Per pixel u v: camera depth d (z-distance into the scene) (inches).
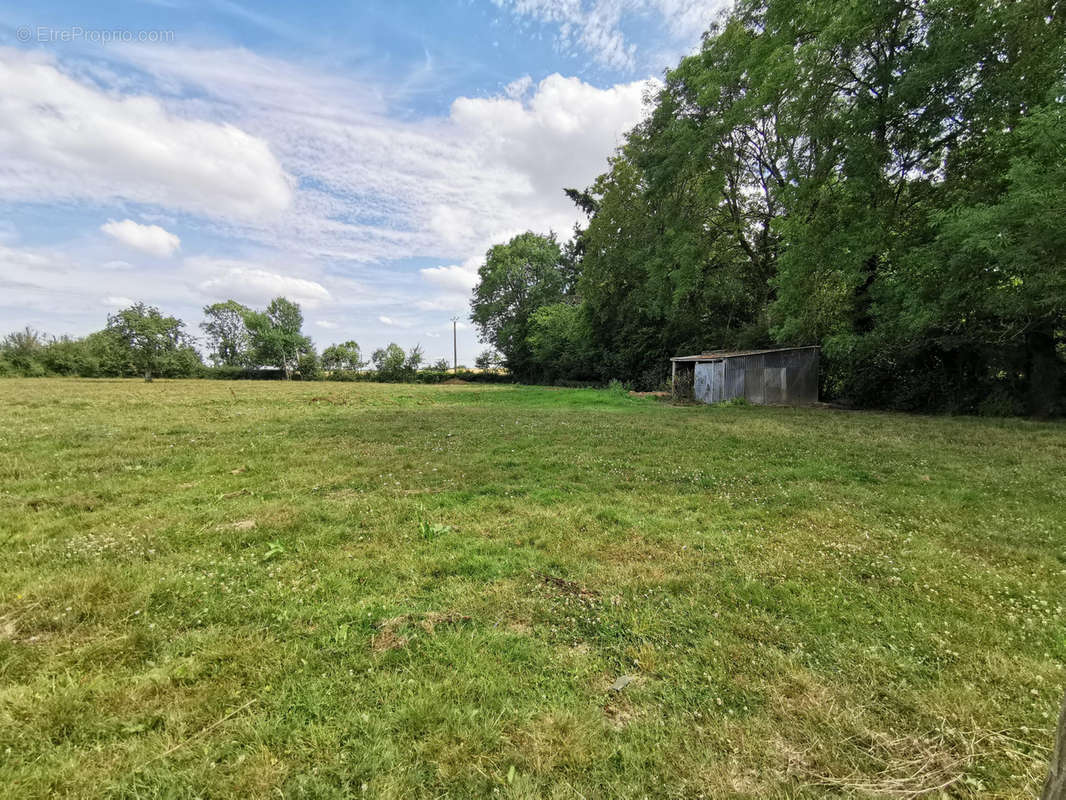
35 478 257.1
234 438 401.4
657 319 1162.0
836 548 168.6
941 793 72.3
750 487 250.8
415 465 301.9
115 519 196.5
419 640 111.7
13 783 71.4
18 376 1595.7
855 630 117.7
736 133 869.2
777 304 728.3
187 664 100.7
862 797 71.9
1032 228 414.3
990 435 429.1
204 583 138.0
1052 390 569.3
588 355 1427.2
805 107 649.0
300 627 116.7
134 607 123.8
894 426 493.0
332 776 74.7
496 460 317.1
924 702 91.0
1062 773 55.7
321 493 241.9
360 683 96.0
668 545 172.6
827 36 579.8
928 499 230.7
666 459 319.3
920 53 584.4
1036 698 92.4
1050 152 411.5
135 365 1855.3
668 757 79.0
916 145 626.2
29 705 86.4
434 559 157.5
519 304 2028.8
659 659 105.8
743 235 992.2
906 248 617.9
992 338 585.9
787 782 74.6
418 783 73.6
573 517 202.4
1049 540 177.6
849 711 89.1
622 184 1130.7
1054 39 497.0
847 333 686.5
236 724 84.5
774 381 816.9
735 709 90.5
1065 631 115.9
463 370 2239.2
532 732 83.7
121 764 75.5
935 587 139.9
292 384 1561.3
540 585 141.2
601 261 1216.8
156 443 370.9
